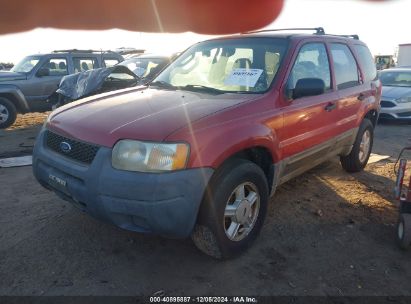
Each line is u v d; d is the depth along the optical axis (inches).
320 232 135.3
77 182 102.4
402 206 127.8
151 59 337.4
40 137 121.0
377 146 274.8
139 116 106.7
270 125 120.0
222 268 111.1
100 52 404.2
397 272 112.4
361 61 192.2
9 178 187.2
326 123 153.3
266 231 134.6
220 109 110.6
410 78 418.3
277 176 129.6
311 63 149.6
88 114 113.7
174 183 93.2
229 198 107.5
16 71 363.9
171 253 118.6
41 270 108.3
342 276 109.3
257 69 135.2
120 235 128.6
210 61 149.3
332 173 202.7
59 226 134.4
